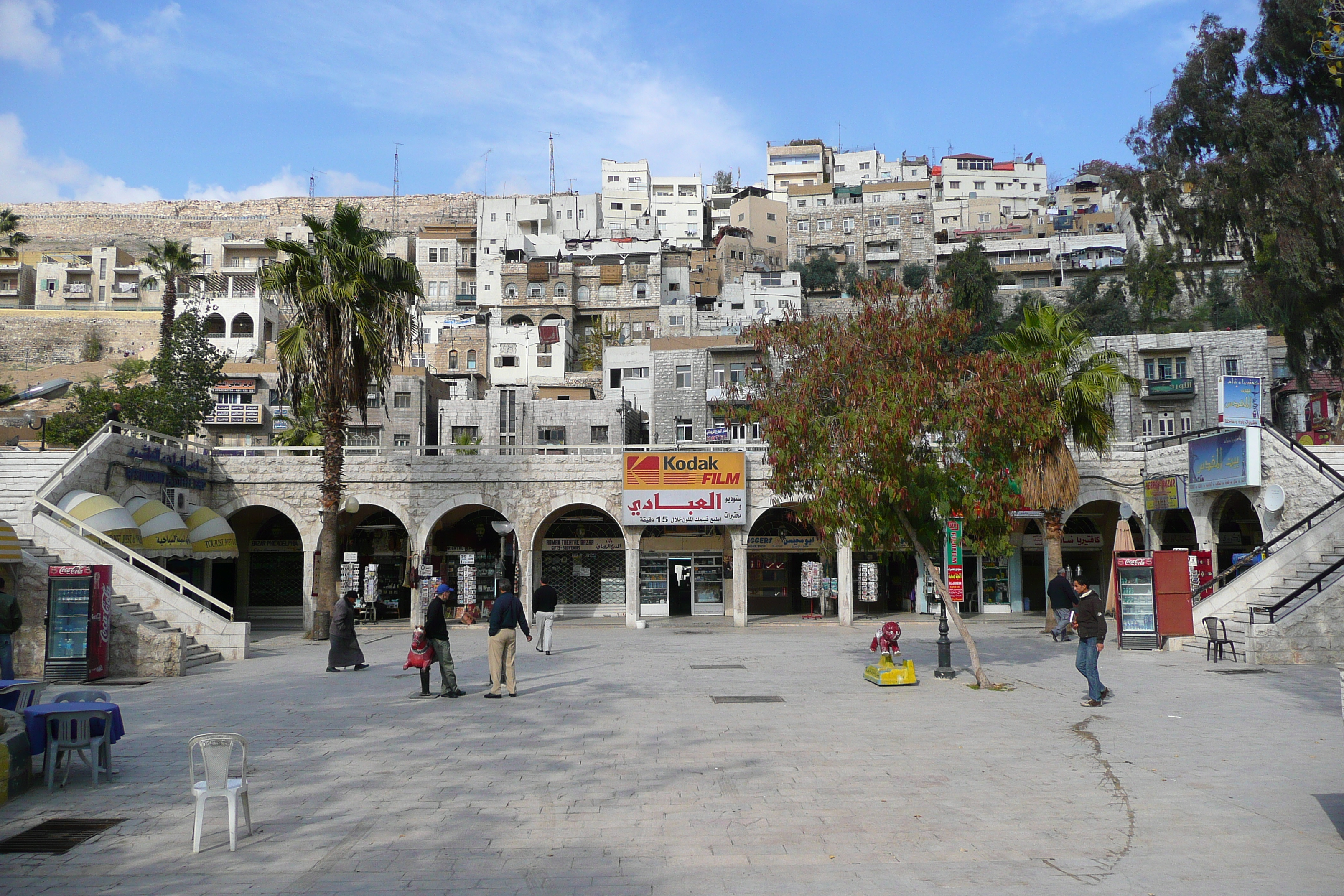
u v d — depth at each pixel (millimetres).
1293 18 29578
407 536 37062
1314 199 30625
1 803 9359
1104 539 38656
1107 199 112000
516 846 7996
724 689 16859
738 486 32688
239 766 10844
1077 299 82250
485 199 101812
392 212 121000
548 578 38438
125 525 24391
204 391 48625
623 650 24188
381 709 14859
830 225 102188
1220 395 27703
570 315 85500
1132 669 19188
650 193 124500
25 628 19781
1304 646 19797
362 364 28406
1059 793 9562
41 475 26609
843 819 8711
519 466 33281
